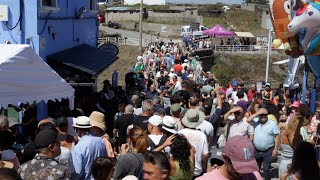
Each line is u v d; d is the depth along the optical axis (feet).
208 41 183.01
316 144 30.78
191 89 44.14
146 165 14.82
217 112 33.47
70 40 54.54
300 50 44.45
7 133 22.11
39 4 44.73
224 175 15.40
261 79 178.81
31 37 44.75
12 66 29.19
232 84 70.33
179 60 108.06
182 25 220.84
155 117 25.53
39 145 19.24
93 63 51.55
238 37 202.69
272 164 37.47
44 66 32.24
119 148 34.71
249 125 32.01
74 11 55.26
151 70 100.68
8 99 29.19
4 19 44.39
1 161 20.53
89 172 23.00
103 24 237.25
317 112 35.63
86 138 23.30
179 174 19.85
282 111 47.98
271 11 43.37
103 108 50.55
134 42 177.47
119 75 132.16
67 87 34.58
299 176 15.99
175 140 20.25
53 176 18.84
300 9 40.45
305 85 50.88
